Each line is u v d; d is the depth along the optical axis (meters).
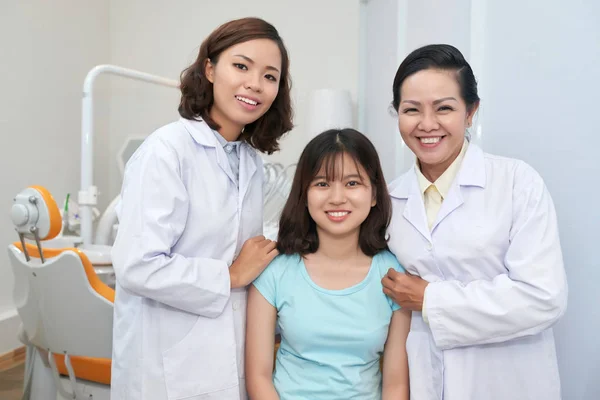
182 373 1.04
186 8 3.38
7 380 2.36
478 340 1.00
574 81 1.29
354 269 1.13
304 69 3.03
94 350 1.29
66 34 3.20
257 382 1.07
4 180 2.77
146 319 1.06
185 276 1.00
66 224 2.16
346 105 2.63
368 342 1.06
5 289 2.75
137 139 3.07
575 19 1.28
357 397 1.05
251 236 1.19
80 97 3.34
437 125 1.02
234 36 1.07
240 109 1.08
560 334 1.38
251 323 1.11
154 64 3.50
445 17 1.86
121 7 3.55
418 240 1.10
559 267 0.98
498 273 1.05
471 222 1.05
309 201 1.10
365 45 2.68
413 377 1.08
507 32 1.52
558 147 1.35
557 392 1.06
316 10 2.99
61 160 3.19
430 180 1.16
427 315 1.01
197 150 1.10
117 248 1.01
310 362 1.07
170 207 1.00
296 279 1.11
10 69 2.80
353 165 1.08
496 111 1.58
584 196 1.27
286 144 3.02
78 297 1.25
